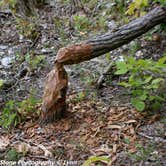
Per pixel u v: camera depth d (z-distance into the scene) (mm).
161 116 2889
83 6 4961
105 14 4645
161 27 3779
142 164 2447
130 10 3883
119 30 3164
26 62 4082
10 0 5094
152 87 2906
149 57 3709
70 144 2719
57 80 2951
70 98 3297
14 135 2922
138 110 2934
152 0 4172
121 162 2482
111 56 3898
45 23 4801
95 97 3291
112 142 2691
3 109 3373
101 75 3533
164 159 2473
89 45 3004
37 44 4441
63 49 2951
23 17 4953
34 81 3791
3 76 3934
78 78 3674
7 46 4488
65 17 4910
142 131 2770
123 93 3283
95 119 2979
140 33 3234
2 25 4883
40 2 5242
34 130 2953
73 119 3010
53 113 2998
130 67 2953
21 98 3510
